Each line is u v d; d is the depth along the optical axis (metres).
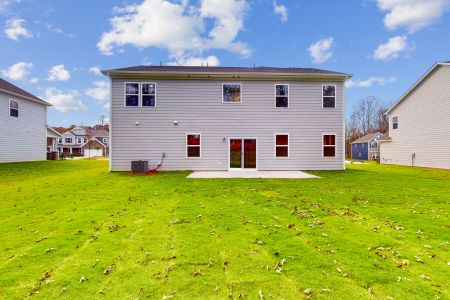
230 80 15.80
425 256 3.91
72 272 3.45
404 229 5.12
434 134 18.72
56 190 9.37
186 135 15.66
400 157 22.72
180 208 6.79
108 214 6.26
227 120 15.80
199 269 3.53
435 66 18.27
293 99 15.95
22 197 8.22
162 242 4.48
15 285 3.15
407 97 21.72
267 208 6.76
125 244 4.40
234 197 8.13
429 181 11.52
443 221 5.64
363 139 44.16
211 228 5.19
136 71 15.12
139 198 8.03
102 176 13.16
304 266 3.59
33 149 22.53
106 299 2.87
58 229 5.21
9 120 19.75
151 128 15.55
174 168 15.62
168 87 15.61
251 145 15.88
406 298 2.86
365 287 3.08
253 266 3.60
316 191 9.09
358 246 4.28
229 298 2.89
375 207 6.84
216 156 15.73
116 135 15.45
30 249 4.21
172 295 2.94
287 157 15.91
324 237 4.68
